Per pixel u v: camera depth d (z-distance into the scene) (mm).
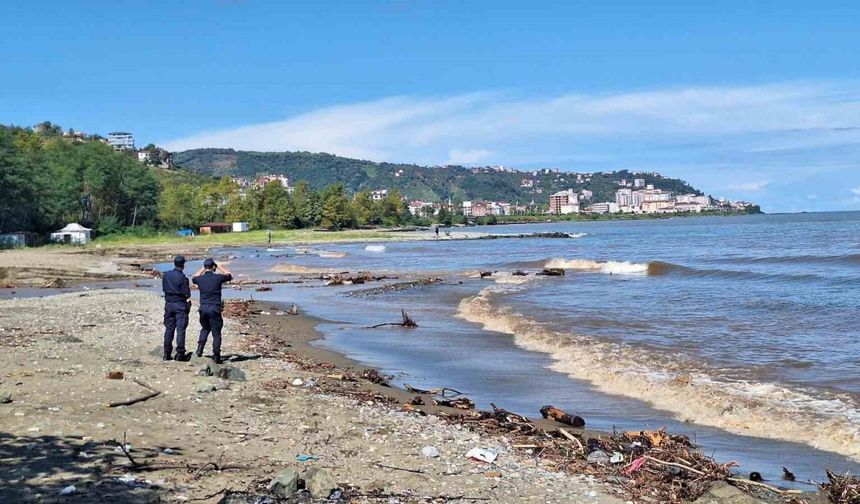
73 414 9445
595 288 35219
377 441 9484
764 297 29156
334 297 34844
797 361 16062
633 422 12055
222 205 168750
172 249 91250
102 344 16906
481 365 17125
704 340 19125
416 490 7602
